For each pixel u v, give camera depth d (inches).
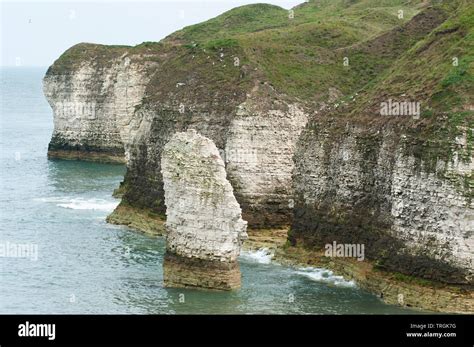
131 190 3484.3
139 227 3282.5
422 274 2276.1
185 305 2256.4
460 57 2586.1
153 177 3422.7
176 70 3730.3
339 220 2632.9
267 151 3221.0
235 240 2337.6
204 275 2352.4
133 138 3604.8
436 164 2274.9
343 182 2647.6
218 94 3422.7
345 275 2536.9
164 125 3486.7
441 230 2252.7
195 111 3417.8
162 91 3644.2
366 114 2667.3
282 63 3686.0
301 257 2701.8
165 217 3255.4
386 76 2910.9
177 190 2363.4
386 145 2498.8
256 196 3196.4
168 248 2405.3
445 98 2401.6
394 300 2301.9
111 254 2854.3
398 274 2336.4
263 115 3243.1
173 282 2390.5
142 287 2437.3
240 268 2667.3
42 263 2728.8
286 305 2273.6
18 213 3535.9
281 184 3213.6
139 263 2728.8
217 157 2324.1
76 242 3029.0
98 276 2568.9
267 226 3164.4
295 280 2524.6
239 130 3221.0
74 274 2596.0
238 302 2284.7
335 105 2883.9
